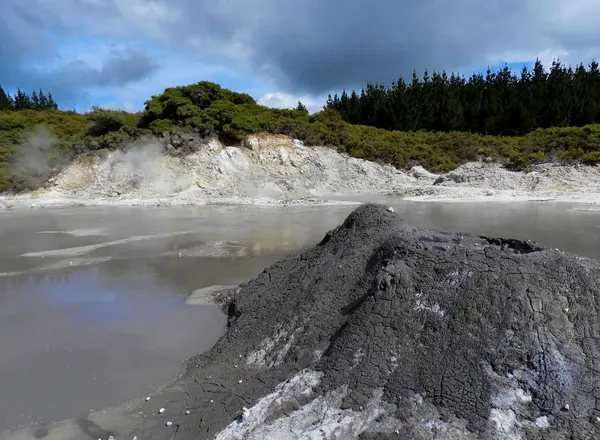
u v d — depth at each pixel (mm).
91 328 7418
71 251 12820
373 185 28688
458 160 32688
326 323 5859
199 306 8383
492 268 5402
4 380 5750
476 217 16594
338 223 16703
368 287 6023
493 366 4488
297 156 30172
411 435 3984
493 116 41000
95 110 32438
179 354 6465
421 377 4555
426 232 7031
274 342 6020
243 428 4363
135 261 11680
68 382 5691
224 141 30312
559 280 5195
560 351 4500
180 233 15250
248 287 8281
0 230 16281
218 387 5301
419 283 5527
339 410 4387
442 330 4957
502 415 4066
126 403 5176
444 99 43000
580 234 12969
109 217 19109
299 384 4855
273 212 19938
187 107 30047
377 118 44094
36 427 4758
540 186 24672
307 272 7305
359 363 4867
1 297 9000
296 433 4176
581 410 4020
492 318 4875
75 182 27453
